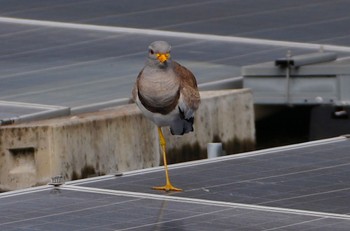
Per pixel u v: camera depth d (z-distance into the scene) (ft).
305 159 42.60
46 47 75.97
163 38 77.92
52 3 88.69
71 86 65.51
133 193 38.14
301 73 64.90
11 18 84.17
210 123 62.18
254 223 34.35
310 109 67.15
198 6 86.89
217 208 36.22
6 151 55.16
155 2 88.58
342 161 42.16
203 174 40.75
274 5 86.89
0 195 38.06
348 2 87.30
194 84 41.83
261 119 67.36
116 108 59.57
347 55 71.41
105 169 56.59
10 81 67.00
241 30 79.77
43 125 54.65
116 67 70.38
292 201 37.04
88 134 55.88
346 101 64.28
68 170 54.90
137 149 58.13
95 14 85.15
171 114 41.11
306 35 77.97
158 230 33.76
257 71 65.87
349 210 35.91
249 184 39.19
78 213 35.70
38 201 37.22
